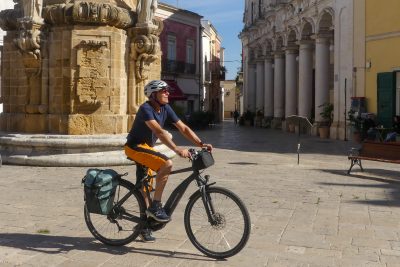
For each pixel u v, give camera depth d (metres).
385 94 21.30
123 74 12.85
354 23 23.05
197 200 5.17
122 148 12.03
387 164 13.38
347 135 23.41
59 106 12.45
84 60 12.13
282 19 33.69
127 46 13.04
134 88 13.20
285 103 33.84
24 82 12.87
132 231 5.43
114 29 12.43
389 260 5.11
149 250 5.33
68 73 12.27
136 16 13.15
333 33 26.55
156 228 5.39
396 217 6.96
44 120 12.58
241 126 43.19
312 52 29.67
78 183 9.45
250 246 5.52
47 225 6.34
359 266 4.93
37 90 12.74
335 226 6.44
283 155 15.88
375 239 5.87
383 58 21.61
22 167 11.47
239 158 14.59
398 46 20.88
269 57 38.59
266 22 38.19
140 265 4.86
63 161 11.44
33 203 7.66
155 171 5.33
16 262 4.92
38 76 12.62
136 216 5.40
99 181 5.33
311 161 14.10
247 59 46.84
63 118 12.27
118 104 12.61
